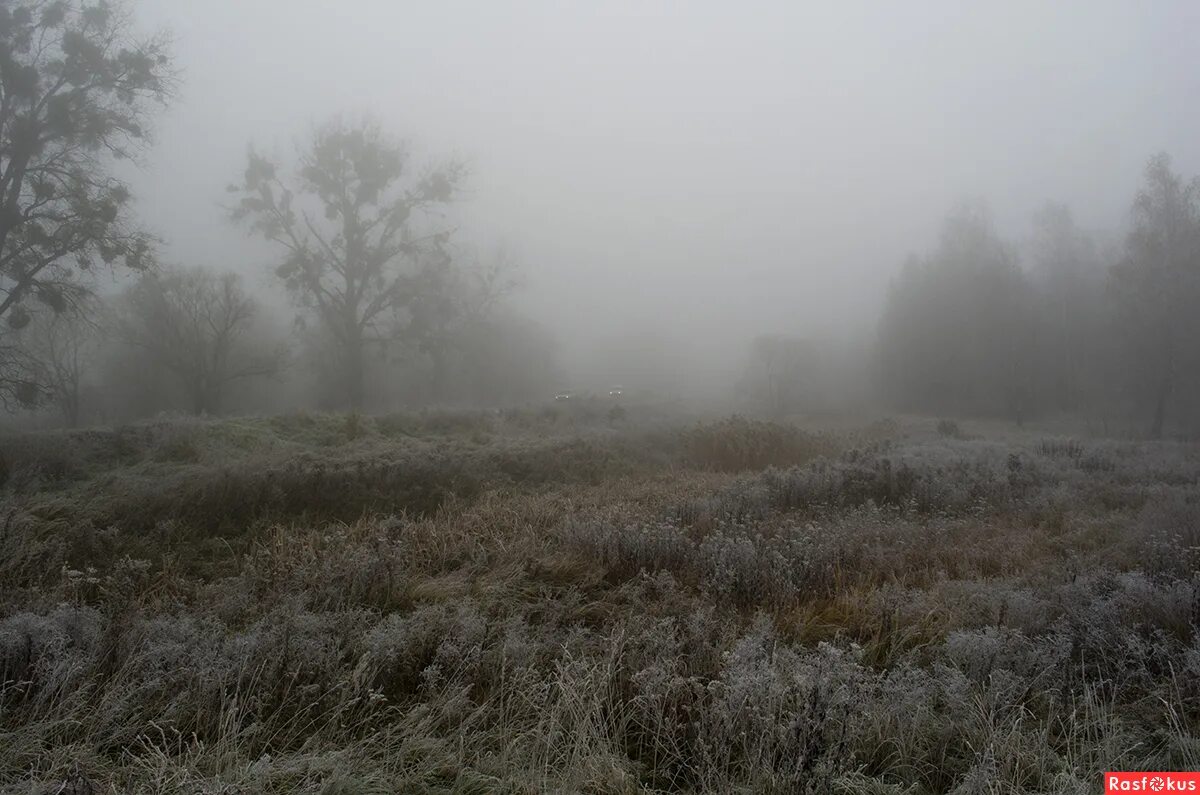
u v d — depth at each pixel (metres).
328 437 16.38
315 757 3.26
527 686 4.05
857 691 3.80
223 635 4.58
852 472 10.97
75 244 19.77
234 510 8.84
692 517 8.52
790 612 5.47
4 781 3.10
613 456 14.16
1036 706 4.02
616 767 3.30
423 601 5.67
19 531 6.84
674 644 4.46
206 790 2.82
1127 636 4.54
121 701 3.57
